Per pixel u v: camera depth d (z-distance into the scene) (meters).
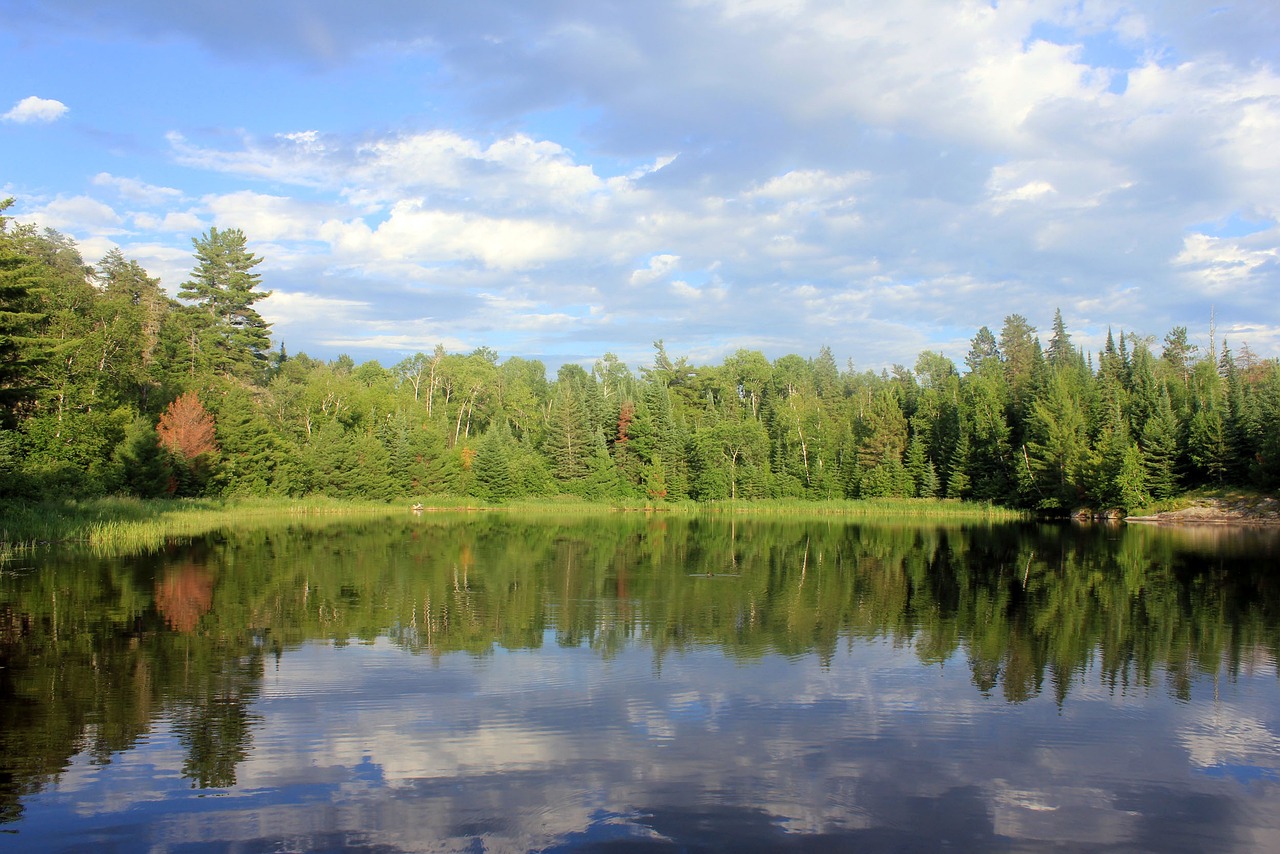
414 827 10.23
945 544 48.44
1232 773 12.20
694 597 26.55
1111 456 77.25
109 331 67.50
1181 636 21.08
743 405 135.50
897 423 101.06
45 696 15.22
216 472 72.56
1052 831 10.36
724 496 98.88
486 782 11.55
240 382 91.00
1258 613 24.39
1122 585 30.28
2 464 44.69
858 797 11.20
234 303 96.06
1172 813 10.91
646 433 103.31
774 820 10.51
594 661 17.97
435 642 19.67
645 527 64.44
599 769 12.02
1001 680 16.81
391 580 29.78
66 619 22.05
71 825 10.27
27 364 43.31
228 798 11.02
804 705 14.99
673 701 15.15
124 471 60.59
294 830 10.16
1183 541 51.44
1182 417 85.62
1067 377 97.00
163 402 73.94
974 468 93.25
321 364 140.88
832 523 72.19
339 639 19.92
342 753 12.54
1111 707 15.12
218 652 18.53
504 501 96.44
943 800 11.16
